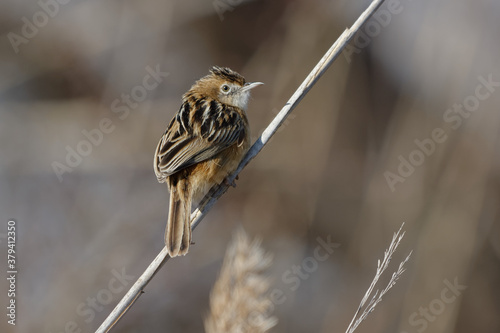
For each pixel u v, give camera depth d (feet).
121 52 52.31
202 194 26.78
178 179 26.27
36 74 51.29
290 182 50.01
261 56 51.96
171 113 51.37
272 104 49.93
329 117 49.73
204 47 53.31
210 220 50.57
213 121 27.40
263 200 50.11
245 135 28.30
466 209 45.60
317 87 49.73
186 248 23.98
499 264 47.39
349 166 51.80
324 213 50.57
